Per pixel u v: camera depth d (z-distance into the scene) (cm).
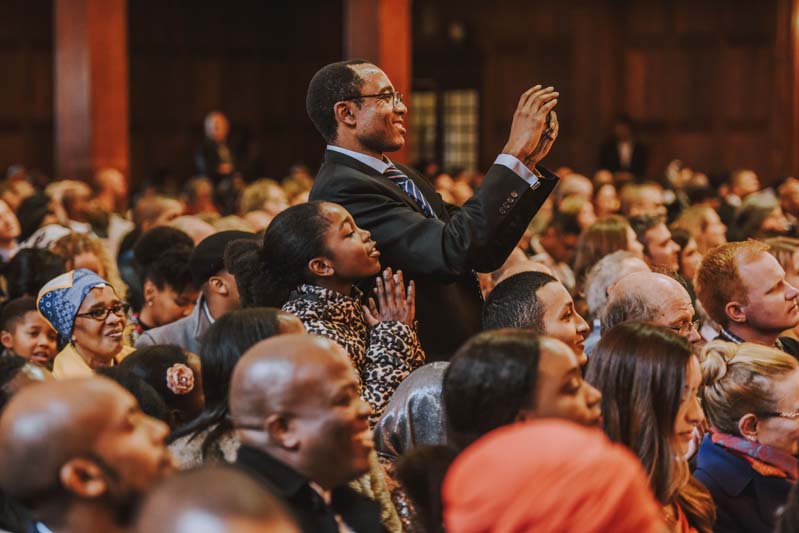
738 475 505
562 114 2752
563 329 536
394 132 591
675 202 1602
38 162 2733
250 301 561
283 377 357
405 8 1931
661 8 2689
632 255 729
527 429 239
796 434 508
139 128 2805
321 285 550
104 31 1916
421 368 517
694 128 2695
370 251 550
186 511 218
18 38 2705
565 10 2758
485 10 2844
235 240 657
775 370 508
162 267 774
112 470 298
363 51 1919
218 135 2353
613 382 454
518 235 554
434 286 587
